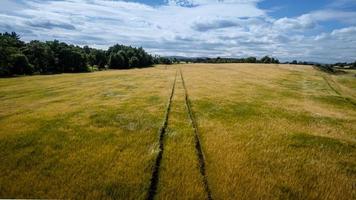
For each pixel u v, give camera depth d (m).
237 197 8.66
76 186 9.17
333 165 11.47
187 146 12.93
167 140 13.79
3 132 14.58
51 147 12.54
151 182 9.47
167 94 29.08
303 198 8.82
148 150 12.37
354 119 20.73
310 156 12.31
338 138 15.27
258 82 44.81
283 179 9.95
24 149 12.27
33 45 88.06
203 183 9.43
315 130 16.69
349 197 9.02
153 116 18.73
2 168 10.43
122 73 67.81
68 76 62.25
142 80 46.06
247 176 10.02
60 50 93.12
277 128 16.56
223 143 13.47
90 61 121.06
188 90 32.75
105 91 32.03
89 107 21.75
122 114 19.20
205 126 16.59
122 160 11.20
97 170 10.31
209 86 37.38
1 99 27.48
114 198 8.54
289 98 29.42
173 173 10.21
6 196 8.53
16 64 75.75
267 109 22.44
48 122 16.70
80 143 13.11
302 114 21.31
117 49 138.88
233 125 16.97
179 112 20.27
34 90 35.00
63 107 21.84
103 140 13.60
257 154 12.20
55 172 10.12
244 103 24.83
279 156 12.09
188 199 8.55
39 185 9.17
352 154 12.83
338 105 27.25
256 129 16.16
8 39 96.81
